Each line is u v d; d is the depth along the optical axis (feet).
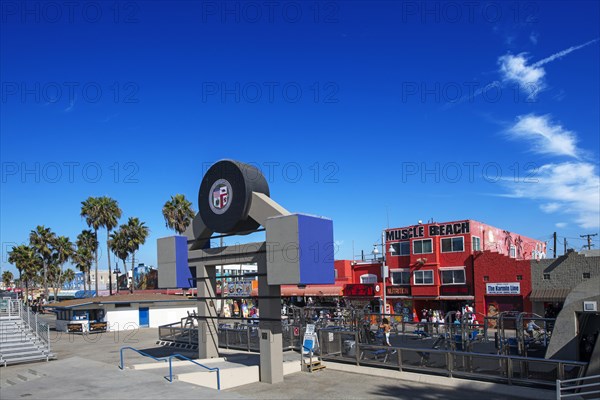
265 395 47.75
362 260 157.17
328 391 49.08
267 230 51.88
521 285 119.34
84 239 258.78
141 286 248.52
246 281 156.87
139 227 221.66
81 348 93.30
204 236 64.59
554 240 163.84
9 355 77.97
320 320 80.89
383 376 55.67
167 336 90.07
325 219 51.19
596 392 38.55
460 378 50.37
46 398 39.42
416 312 140.97
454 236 134.00
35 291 350.23
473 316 102.94
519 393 45.24
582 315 53.01
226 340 77.82
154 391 40.96
